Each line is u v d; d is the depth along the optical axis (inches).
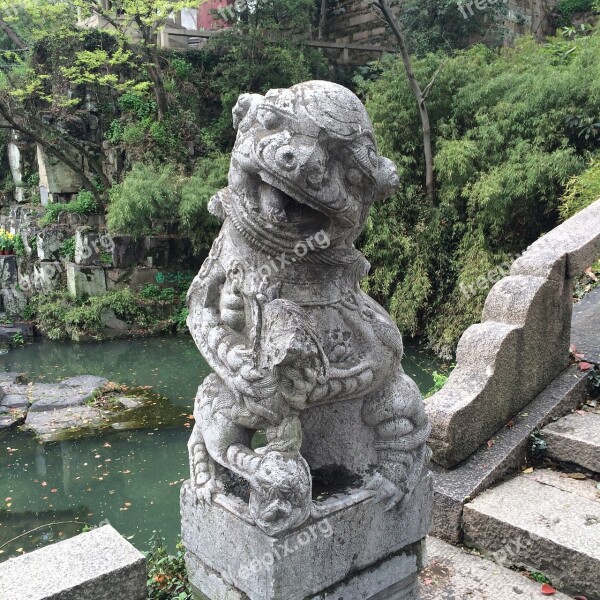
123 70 479.5
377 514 75.5
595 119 323.0
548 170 314.2
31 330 431.2
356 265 75.4
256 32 472.1
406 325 361.7
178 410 292.0
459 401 109.0
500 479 110.7
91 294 435.2
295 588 68.2
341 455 77.7
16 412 285.6
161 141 463.2
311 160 62.1
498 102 354.0
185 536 81.9
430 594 91.6
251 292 69.9
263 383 67.4
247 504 71.8
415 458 78.7
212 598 77.8
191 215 418.0
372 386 74.7
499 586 93.1
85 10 428.1
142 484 221.0
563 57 365.7
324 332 71.6
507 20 471.8
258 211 68.1
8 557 178.2
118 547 91.4
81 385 323.0
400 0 484.1
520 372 119.0
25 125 464.1
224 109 487.5
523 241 346.6
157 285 445.4
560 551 91.6
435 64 376.8
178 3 414.3
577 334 146.5
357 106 66.4
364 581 76.3
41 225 470.3
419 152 382.3
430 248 365.4
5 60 627.2
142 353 393.7
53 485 220.7
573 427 117.1
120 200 411.8
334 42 537.0
